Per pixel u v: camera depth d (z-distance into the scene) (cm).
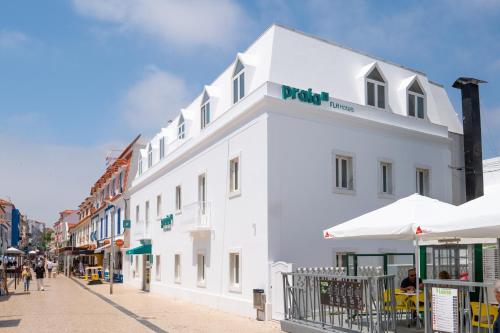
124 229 3362
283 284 1248
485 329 859
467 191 2003
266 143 1483
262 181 1488
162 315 1579
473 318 887
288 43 1677
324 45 1770
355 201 1641
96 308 1809
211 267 1828
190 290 2044
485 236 891
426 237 1010
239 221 1620
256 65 1705
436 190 1900
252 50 1777
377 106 1805
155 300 2142
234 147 1692
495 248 1270
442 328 825
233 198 1675
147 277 2778
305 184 1534
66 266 5512
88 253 4591
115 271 3703
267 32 1703
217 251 1783
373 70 1817
